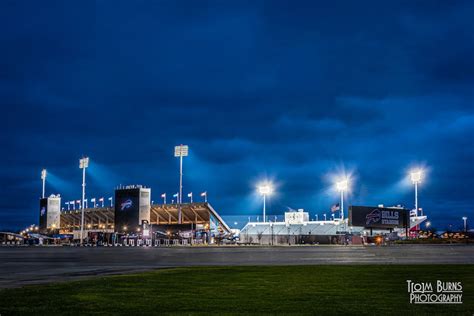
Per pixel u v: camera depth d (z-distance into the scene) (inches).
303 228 6348.4
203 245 4680.1
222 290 824.9
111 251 2913.4
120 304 668.7
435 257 1985.7
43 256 2174.0
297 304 673.6
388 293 786.8
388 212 5556.1
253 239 5920.3
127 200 5792.3
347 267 1314.0
